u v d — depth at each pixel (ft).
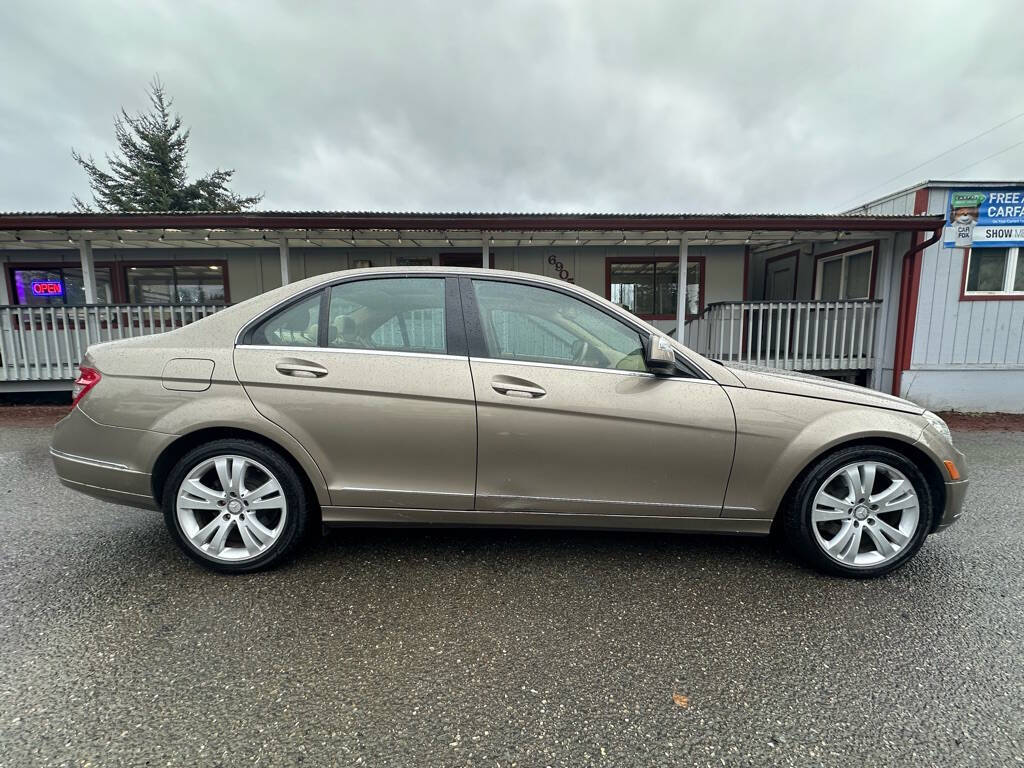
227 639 6.66
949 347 24.85
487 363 8.11
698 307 33.50
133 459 8.03
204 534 8.24
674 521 8.36
